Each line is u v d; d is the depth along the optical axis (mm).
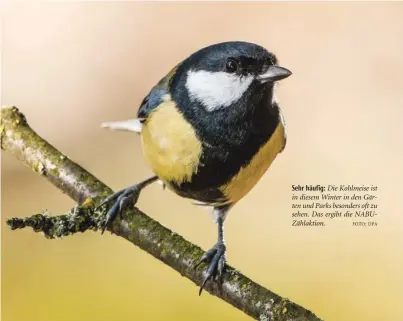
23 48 7340
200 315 6457
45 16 7395
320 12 7438
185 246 4512
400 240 6617
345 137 7105
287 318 4004
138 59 7383
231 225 6895
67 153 7219
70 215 4410
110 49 7395
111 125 5461
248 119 4648
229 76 4617
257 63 4617
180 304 6484
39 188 6730
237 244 6801
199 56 4738
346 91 7289
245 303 4207
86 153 7223
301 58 7434
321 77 7324
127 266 6656
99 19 7414
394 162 6945
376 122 7117
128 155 7242
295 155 7070
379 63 7398
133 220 4605
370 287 6504
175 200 7148
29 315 6262
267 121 4723
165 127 4695
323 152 7117
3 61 7262
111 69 7371
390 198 6742
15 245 6520
